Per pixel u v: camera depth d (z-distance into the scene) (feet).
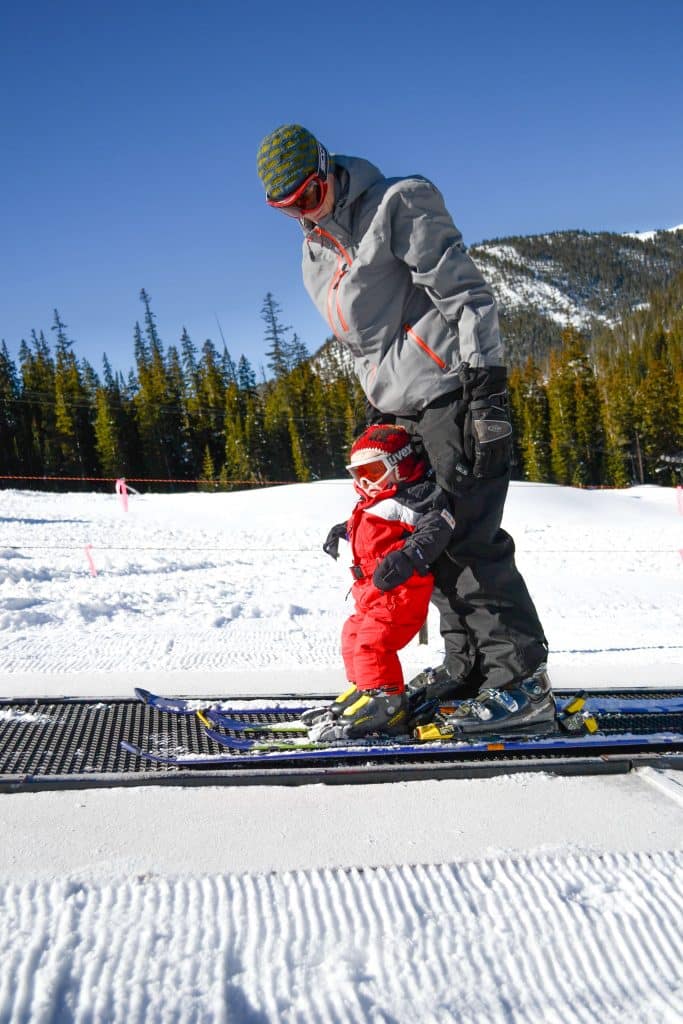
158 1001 4.66
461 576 9.04
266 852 6.63
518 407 224.74
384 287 8.73
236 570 32.63
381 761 8.55
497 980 5.03
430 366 8.67
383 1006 4.75
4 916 5.47
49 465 188.03
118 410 194.49
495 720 8.90
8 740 9.08
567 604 24.95
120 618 20.68
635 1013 4.78
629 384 239.50
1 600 21.72
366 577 9.02
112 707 10.46
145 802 7.57
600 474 211.00
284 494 83.30
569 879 6.20
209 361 231.09
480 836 7.00
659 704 10.69
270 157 8.38
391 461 8.63
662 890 6.06
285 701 10.81
